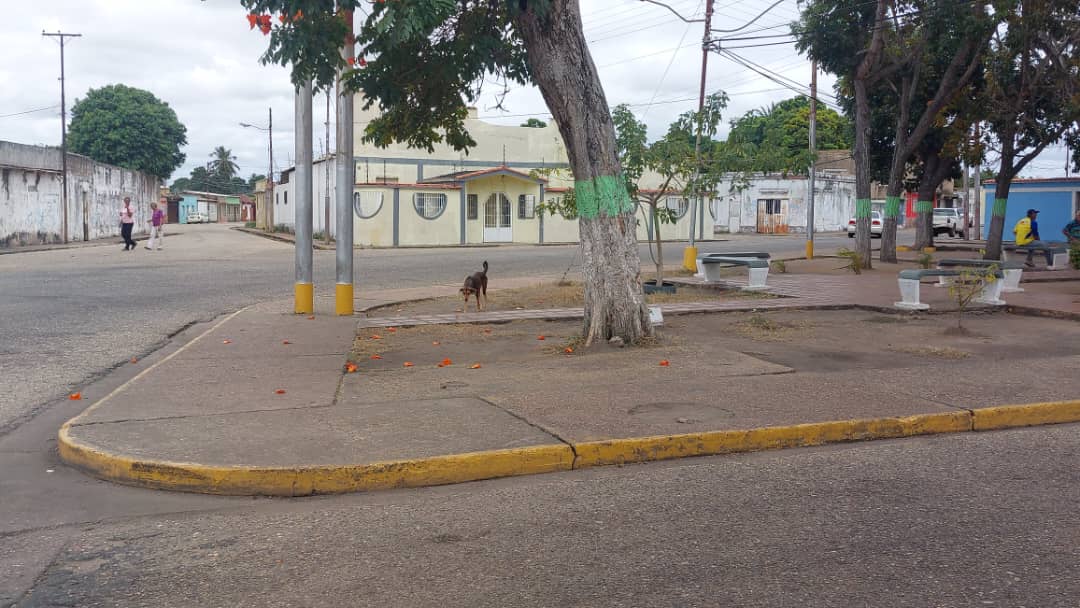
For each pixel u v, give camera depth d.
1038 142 25.23
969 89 25.19
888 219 24.77
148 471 5.22
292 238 41.03
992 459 5.74
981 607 3.49
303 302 12.81
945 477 5.32
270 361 9.05
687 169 15.34
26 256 25.97
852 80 25.75
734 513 4.66
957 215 46.75
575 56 9.23
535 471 5.54
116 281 17.64
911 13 22.70
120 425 6.20
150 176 57.44
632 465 5.70
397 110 11.52
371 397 7.34
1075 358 8.96
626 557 4.05
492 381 8.00
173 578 3.88
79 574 3.93
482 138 45.28
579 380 7.98
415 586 3.76
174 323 12.22
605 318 9.85
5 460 5.78
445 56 10.52
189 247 32.84
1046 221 37.75
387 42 8.91
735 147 15.21
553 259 26.94
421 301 15.27
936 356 9.40
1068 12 21.75
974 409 6.67
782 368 8.53
